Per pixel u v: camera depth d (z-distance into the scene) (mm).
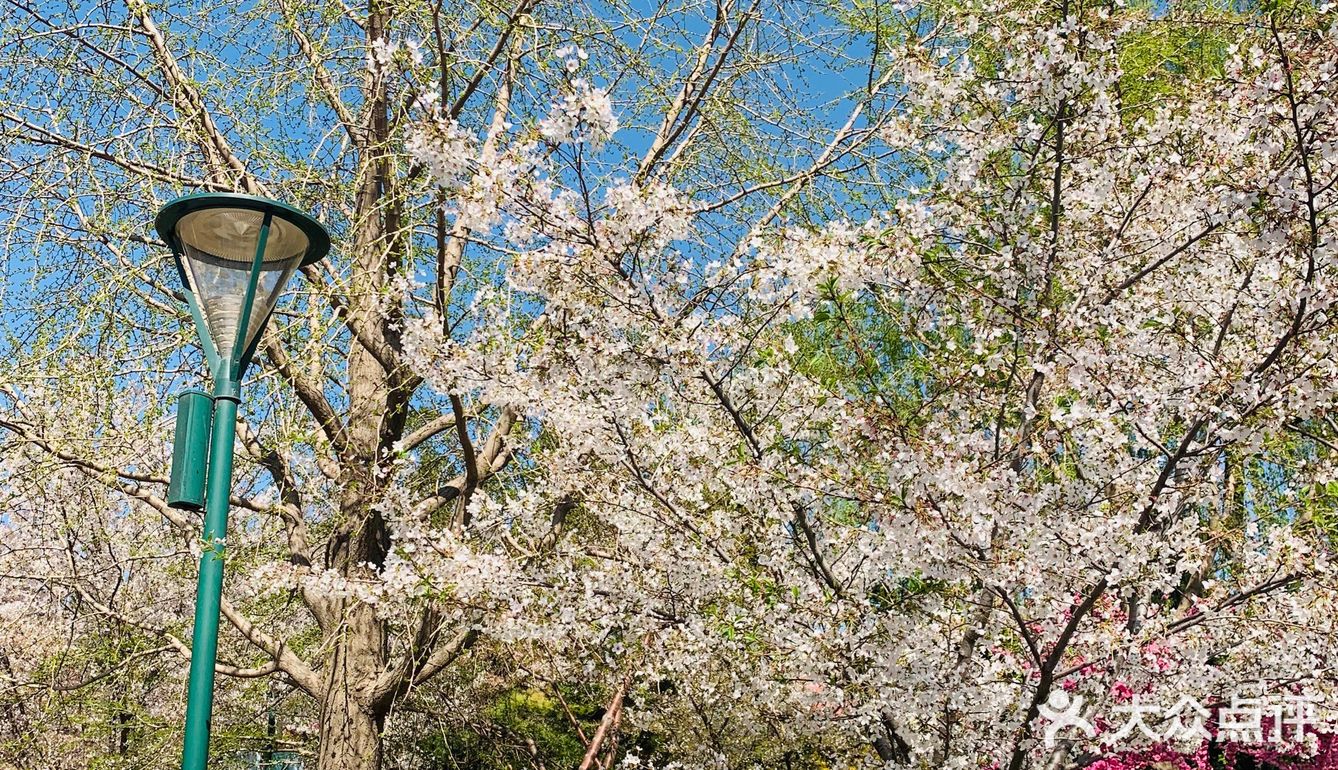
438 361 4168
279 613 7418
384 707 6441
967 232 4070
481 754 8836
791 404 4020
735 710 5414
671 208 3506
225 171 6125
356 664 6504
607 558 4809
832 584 4246
